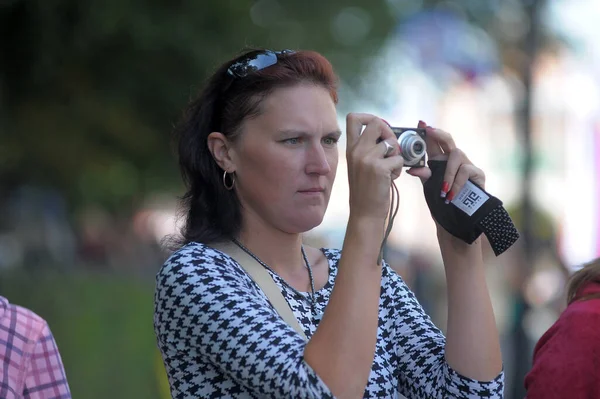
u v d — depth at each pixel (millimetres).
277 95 3275
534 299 11047
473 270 3498
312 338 2953
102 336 12766
